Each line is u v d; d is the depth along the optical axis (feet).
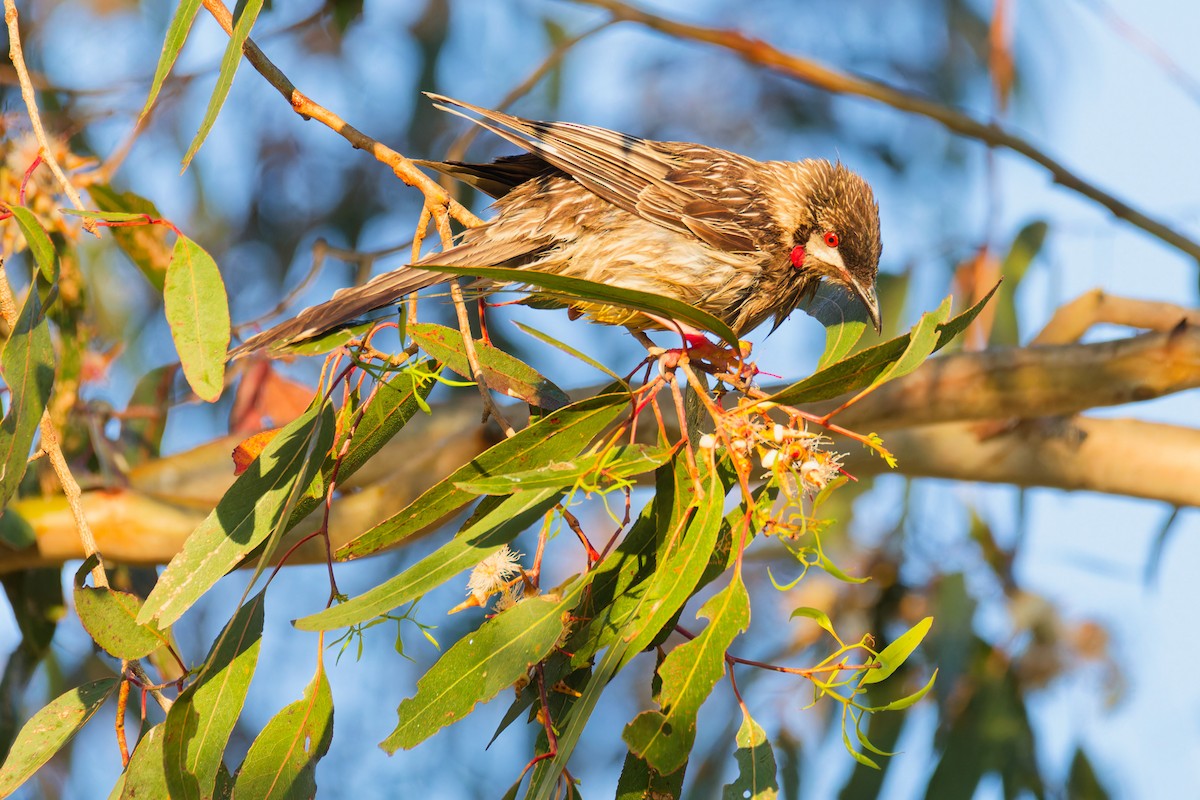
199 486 31.22
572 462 16.33
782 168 30.12
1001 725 35.06
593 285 16.16
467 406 32.04
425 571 16.94
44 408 17.75
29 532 29.25
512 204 28.43
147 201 29.66
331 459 19.60
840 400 30.78
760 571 41.68
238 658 17.90
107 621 17.49
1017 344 34.94
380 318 17.92
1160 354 29.94
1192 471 32.60
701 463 17.80
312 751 17.88
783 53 40.70
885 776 34.55
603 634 17.79
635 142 28.99
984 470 33.04
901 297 37.52
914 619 35.78
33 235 18.06
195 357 16.72
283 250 45.70
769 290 29.94
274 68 20.47
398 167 20.30
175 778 16.94
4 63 38.96
